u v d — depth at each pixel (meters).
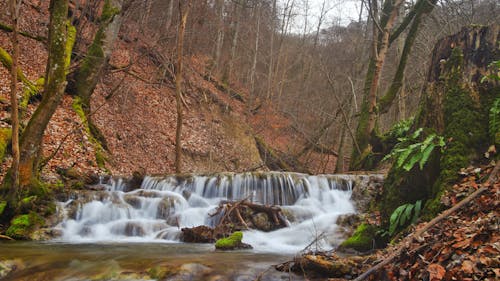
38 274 5.31
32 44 15.86
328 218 9.12
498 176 4.77
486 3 16.17
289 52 34.28
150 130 17.12
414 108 23.64
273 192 11.76
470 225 4.19
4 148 9.75
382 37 16.22
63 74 8.09
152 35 22.84
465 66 6.21
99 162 12.70
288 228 8.90
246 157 19.86
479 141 5.70
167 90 20.72
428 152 5.59
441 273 3.59
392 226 5.98
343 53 29.00
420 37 20.83
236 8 28.14
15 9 6.86
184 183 12.00
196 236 8.23
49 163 10.88
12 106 7.29
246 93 28.17
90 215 9.09
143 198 10.14
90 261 5.94
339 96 23.91
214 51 28.02
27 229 7.85
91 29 18.94
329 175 12.15
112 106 16.62
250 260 6.14
